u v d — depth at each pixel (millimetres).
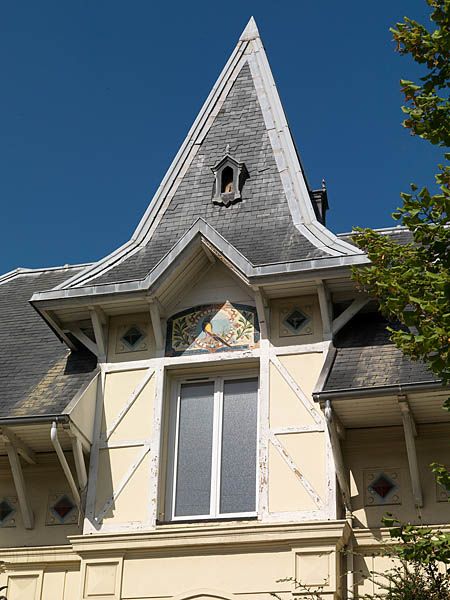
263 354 16125
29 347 18375
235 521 15172
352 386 15008
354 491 15336
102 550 15211
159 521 15484
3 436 16000
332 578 14281
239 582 14633
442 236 12312
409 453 15000
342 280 15977
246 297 16656
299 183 18250
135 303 16688
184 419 16344
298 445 15391
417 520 14961
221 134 19531
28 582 15742
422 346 11500
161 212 18734
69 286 17078
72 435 15711
